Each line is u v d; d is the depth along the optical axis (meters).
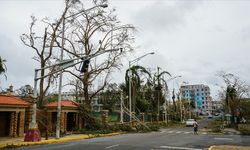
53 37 35.88
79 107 34.56
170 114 80.00
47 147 18.25
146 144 20.28
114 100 56.34
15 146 18.56
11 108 24.36
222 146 18.95
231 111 52.81
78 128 34.19
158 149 17.45
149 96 64.69
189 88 183.38
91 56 21.92
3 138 23.84
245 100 56.72
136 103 57.75
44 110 30.50
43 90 36.19
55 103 31.36
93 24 39.00
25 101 28.62
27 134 21.42
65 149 17.05
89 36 38.72
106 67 39.06
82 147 18.11
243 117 59.69
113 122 42.62
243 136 30.08
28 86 42.62
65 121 31.62
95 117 35.56
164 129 46.84
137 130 38.75
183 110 98.69
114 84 57.12
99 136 29.39
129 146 18.80
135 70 49.09
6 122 25.75
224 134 33.72
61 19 35.84
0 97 24.52
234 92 52.53
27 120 28.39
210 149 17.05
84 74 38.47
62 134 29.27
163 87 65.00
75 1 36.66
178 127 55.28
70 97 52.16
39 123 29.56
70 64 21.91
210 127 51.84
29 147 18.41
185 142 22.25
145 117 55.38
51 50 35.62
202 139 25.45
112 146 18.72
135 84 49.06
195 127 34.78
